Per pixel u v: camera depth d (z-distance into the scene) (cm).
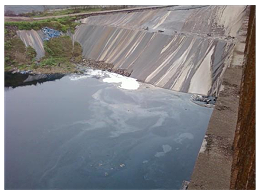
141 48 4847
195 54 4338
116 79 4509
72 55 5312
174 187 2402
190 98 3850
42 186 2406
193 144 2933
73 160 2714
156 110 3588
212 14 5275
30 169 2591
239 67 3759
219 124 2731
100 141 2981
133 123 3312
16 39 5053
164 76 4303
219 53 4197
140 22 5600
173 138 3036
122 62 4859
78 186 2417
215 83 3925
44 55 5141
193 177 2105
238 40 4375
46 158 2731
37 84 4366
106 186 2420
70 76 4653
